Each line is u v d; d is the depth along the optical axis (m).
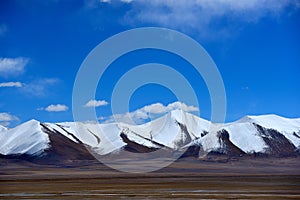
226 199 42.50
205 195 47.12
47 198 45.53
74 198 44.97
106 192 53.25
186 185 68.31
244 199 42.84
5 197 47.28
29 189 62.38
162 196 46.03
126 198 44.00
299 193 49.97
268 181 80.50
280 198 43.88
